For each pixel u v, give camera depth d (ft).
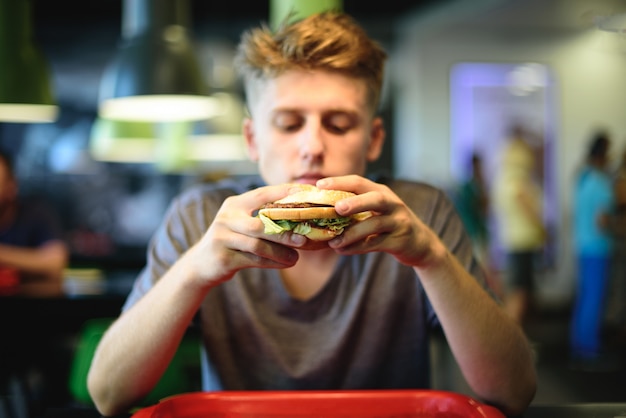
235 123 19.29
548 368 18.22
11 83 10.52
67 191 27.17
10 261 12.57
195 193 5.40
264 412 4.17
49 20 27.30
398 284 4.95
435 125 29.89
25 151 26.99
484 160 29.86
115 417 4.45
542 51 29.76
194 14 27.35
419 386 5.02
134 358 4.32
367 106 4.75
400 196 5.30
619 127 29.73
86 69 28.02
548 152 29.81
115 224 27.22
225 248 3.87
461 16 27.22
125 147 19.16
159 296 4.25
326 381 4.80
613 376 17.24
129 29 11.84
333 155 4.59
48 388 11.50
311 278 4.98
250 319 4.85
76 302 10.77
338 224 3.76
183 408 4.11
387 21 29.12
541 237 23.15
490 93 29.86
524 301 23.08
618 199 18.52
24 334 10.78
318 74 4.52
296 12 5.40
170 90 11.23
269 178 4.75
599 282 18.93
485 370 4.37
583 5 24.36
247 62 4.91
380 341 4.90
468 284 4.28
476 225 22.38
